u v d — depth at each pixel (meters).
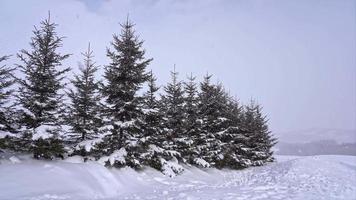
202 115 33.00
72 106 21.28
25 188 13.73
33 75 18.70
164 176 24.27
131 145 21.64
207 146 32.16
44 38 19.09
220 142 34.22
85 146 19.89
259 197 11.45
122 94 22.28
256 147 44.19
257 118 46.47
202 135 32.25
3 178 14.28
